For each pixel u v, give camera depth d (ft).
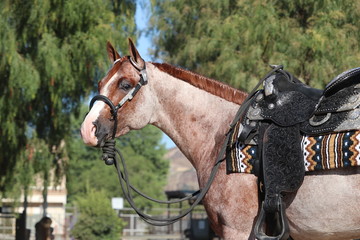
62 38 43.16
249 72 42.50
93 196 78.79
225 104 16.63
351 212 13.99
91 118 15.97
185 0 52.03
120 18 45.47
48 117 46.09
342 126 13.98
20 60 39.70
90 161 162.40
